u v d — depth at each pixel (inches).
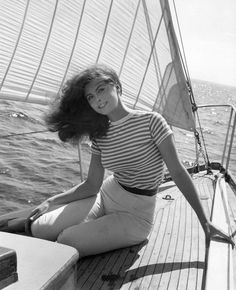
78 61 127.0
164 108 153.9
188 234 122.7
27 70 117.6
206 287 85.2
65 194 111.5
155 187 108.2
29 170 353.4
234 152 715.4
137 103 146.2
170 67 148.2
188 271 101.7
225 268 90.7
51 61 121.7
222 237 100.9
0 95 114.0
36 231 105.1
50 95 123.3
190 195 100.5
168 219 134.4
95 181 110.8
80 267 102.7
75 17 122.3
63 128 103.1
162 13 138.3
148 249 112.3
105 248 106.1
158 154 103.8
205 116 1370.6
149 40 140.3
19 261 58.7
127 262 105.7
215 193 150.9
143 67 142.0
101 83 94.2
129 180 106.7
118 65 136.6
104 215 110.7
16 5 110.7
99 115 99.4
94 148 107.3
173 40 142.9
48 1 115.6
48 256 60.2
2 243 64.0
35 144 427.2
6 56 112.6
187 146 669.9
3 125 470.3
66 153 414.0
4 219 123.6
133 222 106.8
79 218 106.1
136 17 134.8
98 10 126.4
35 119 517.0
